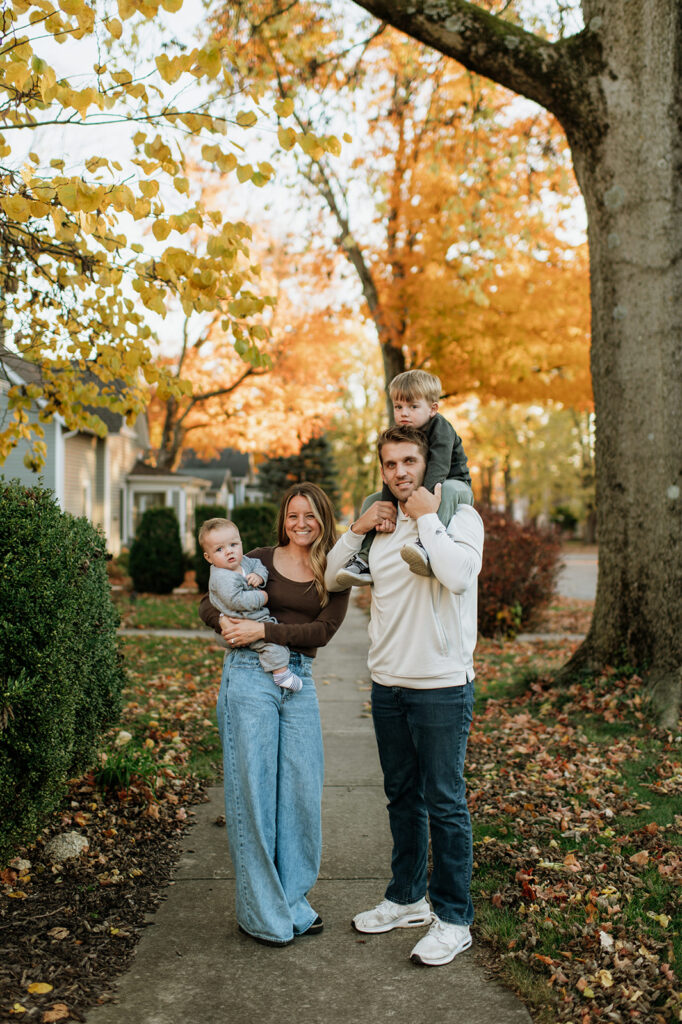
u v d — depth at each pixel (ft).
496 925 10.62
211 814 14.99
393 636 10.15
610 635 21.79
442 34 20.81
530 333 42.70
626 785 15.78
